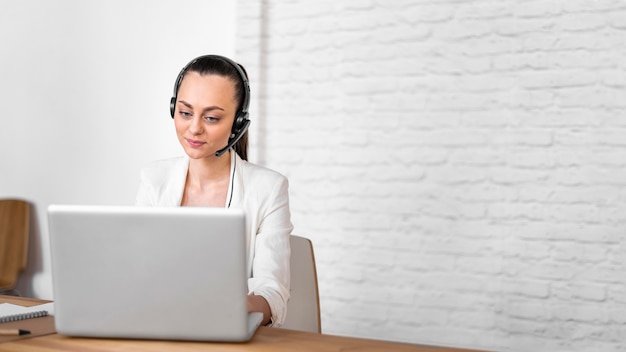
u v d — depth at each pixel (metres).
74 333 1.30
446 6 3.20
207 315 1.27
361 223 3.36
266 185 1.88
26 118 4.04
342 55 3.39
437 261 3.23
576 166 3.02
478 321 3.17
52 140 3.97
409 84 3.27
